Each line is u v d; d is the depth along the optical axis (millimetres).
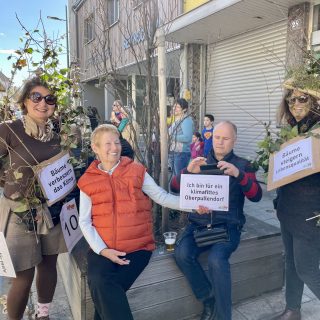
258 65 6676
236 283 2707
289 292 2402
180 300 2471
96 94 14867
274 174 2105
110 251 1989
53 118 2404
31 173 2119
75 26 12352
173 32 6809
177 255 2338
